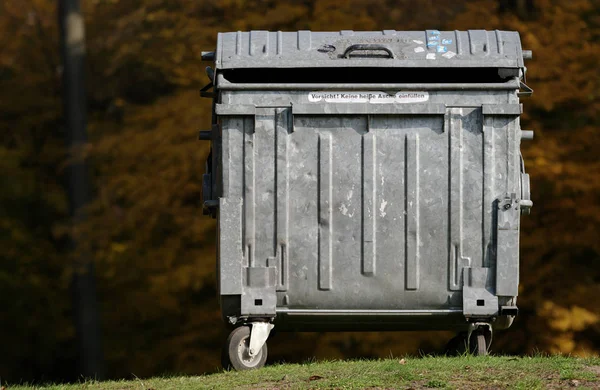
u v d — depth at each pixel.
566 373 7.93
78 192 20.28
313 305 9.18
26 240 21.73
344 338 16.30
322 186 9.15
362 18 16.86
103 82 21.64
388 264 9.18
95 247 18.78
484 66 9.30
